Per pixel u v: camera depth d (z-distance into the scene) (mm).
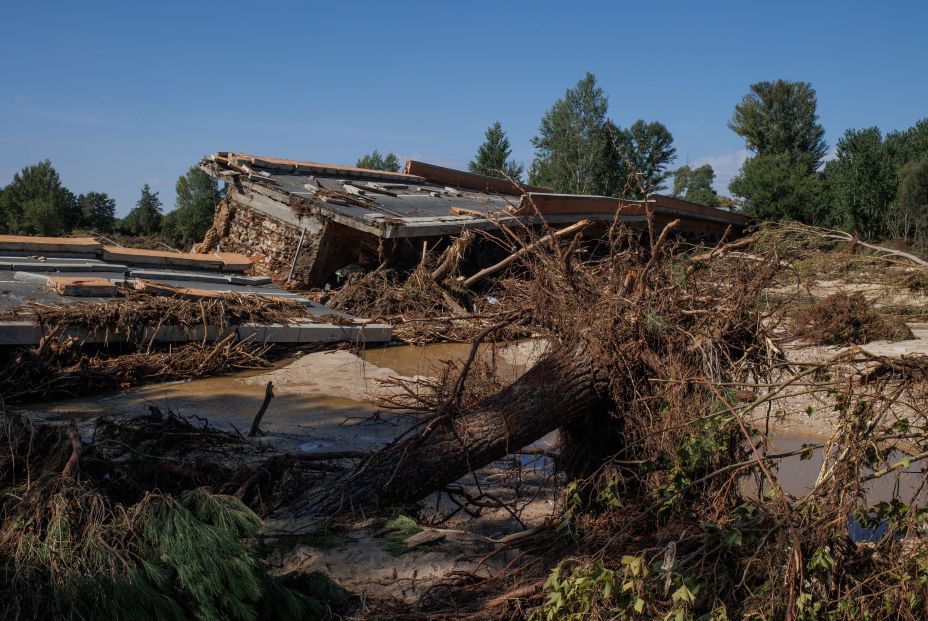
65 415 9227
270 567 4859
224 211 21922
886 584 4020
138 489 5137
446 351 15102
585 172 46781
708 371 5012
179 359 12305
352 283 18484
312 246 19812
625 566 4070
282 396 10734
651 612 3971
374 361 13883
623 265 5668
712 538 4172
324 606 4328
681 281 5492
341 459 6816
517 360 11398
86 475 4688
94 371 11062
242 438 7840
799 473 7684
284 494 5820
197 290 15203
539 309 5773
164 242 31078
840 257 5648
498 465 7770
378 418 9453
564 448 5797
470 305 17734
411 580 4691
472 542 5145
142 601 3773
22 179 44875
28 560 3898
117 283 14445
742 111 61812
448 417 5547
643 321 5195
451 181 30766
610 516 5098
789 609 3668
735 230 36656
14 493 4383
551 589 4316
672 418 4949
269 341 14094
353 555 4922
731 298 5277
